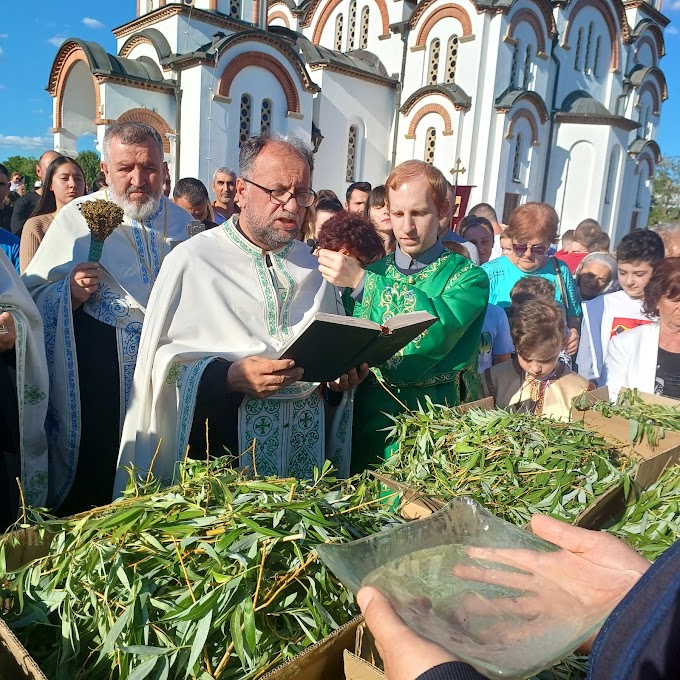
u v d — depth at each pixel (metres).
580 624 1.09
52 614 1.42
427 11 24.22
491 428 2.31
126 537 1.46
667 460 2.32
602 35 28.30
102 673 1.29
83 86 21.17
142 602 1.32
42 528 1.55
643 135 31.19
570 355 4.54
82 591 1.40
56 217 3.53
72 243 3.45
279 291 2.85
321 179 24.59
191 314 2.71
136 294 3.41
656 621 0.82
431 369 2.97
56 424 3.20
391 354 2.65
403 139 25.36
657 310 3.52
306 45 24.03
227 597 1.30
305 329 2.18
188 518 1.51
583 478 2.13
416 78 25.02
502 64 23.41
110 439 3.30
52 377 3.17
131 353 3.33
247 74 19.92
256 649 1.27
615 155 26.69
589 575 1.23
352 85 24.64
